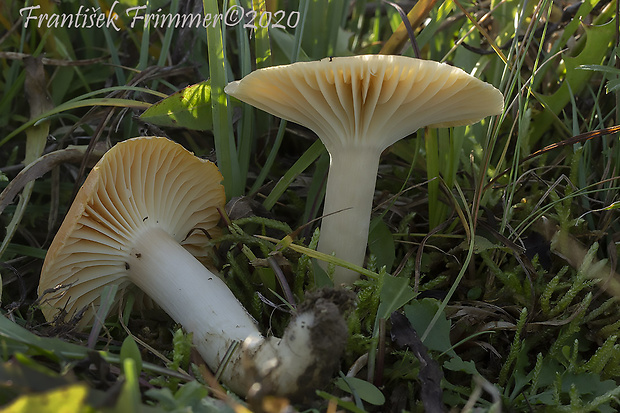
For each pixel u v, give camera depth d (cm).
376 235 22
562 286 20
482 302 20
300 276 20
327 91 19
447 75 18
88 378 17
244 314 19
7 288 22
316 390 17
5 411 14
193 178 21
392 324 19
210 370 19
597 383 18
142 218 20
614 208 21
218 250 22
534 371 19
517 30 21
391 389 19
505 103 21
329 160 22
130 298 20
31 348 17
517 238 21
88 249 19
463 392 18
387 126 20
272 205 22
